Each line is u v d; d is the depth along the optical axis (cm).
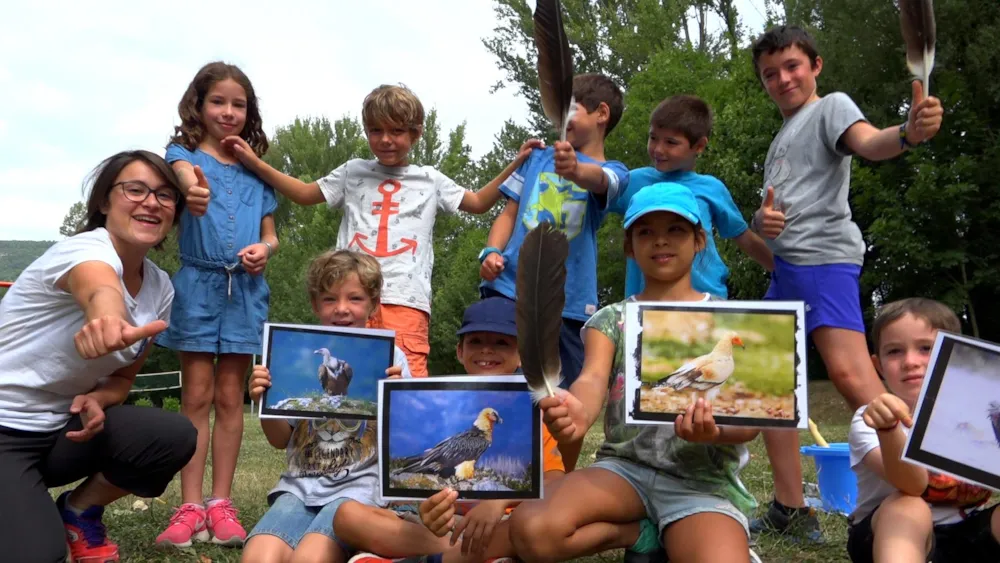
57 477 327
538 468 286
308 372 341
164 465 333
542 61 317
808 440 891
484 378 296
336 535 312
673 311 291
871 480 305
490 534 302
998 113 1636
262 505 495
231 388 423
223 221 421
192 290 411
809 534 392
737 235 441
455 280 2705
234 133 442
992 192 1608
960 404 263
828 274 391
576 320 434
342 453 338
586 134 464
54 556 299
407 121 455
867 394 382
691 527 290
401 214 456
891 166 1628
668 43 2428
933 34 338
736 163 1845
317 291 370
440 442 291
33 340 315
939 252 1630
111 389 332
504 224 459
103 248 314
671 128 434
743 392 284
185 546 374
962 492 292
